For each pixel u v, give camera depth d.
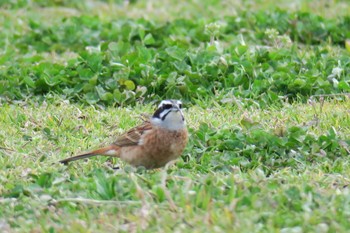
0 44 18.64
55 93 15.07
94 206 10.01
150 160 11.30
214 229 9.09
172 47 15.81
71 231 9.26
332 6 21.64
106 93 14.67
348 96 14.48
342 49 17.89
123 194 10.25
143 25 19.11
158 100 14.83
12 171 11.30
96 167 11.41
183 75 15.27
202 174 11.31
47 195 10.20
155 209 9.69
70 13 21.50
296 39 18.59
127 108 14.43
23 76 15.36
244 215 9.47
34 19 20.56
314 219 9.34
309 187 10.23
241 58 15.72
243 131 12.59
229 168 11.50
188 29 18.97
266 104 14.48
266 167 11.59
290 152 12.02
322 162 11.74
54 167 11.41
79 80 15.12
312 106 14.05
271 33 17.53
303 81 14.85
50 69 15.54
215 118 13.66
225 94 14.82
